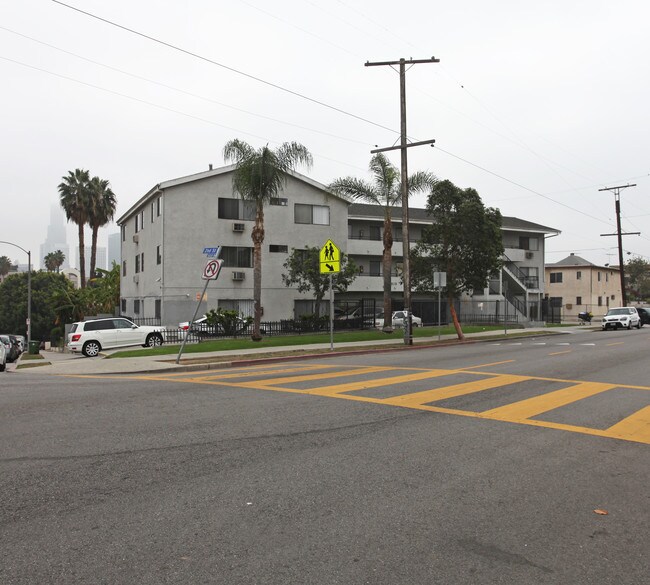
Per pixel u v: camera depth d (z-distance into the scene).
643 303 78.88
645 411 8.32
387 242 28.66
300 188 35.09
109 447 6.21
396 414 7.95
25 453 5.98
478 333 30.92
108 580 3.37
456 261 26.30
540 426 7.30
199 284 32.16
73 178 48.47
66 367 16.83
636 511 4.52
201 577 3.41
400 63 23.56
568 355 17.48
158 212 32.72
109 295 47.34
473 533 4.06
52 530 4.06
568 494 4.88
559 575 3.48
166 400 9.12
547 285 60.69
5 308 62.78
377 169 28.47
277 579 3.39
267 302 33.84
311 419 7.61
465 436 6.76
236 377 12.51
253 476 5.25
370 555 3.70
